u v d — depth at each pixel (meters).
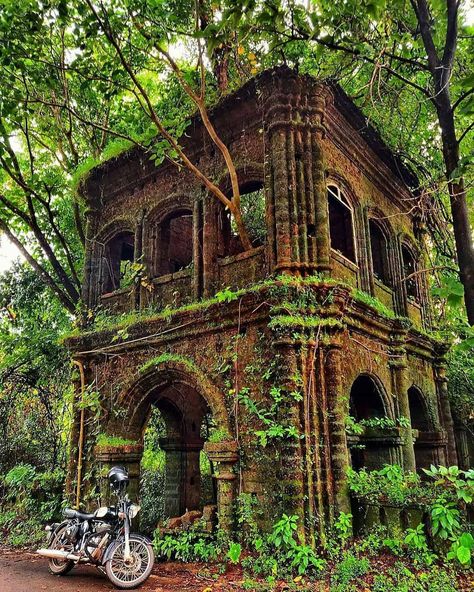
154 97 16.58
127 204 13.29
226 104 10.80
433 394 14.00
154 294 11.95
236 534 8.68
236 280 10.26
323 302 8.98
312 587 7.12
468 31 8.83
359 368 9.97
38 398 16.66
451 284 5.90
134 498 11.16
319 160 9.91
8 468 15.77
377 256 13.44
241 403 9.23
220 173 11.12
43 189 15.71
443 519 6.76
